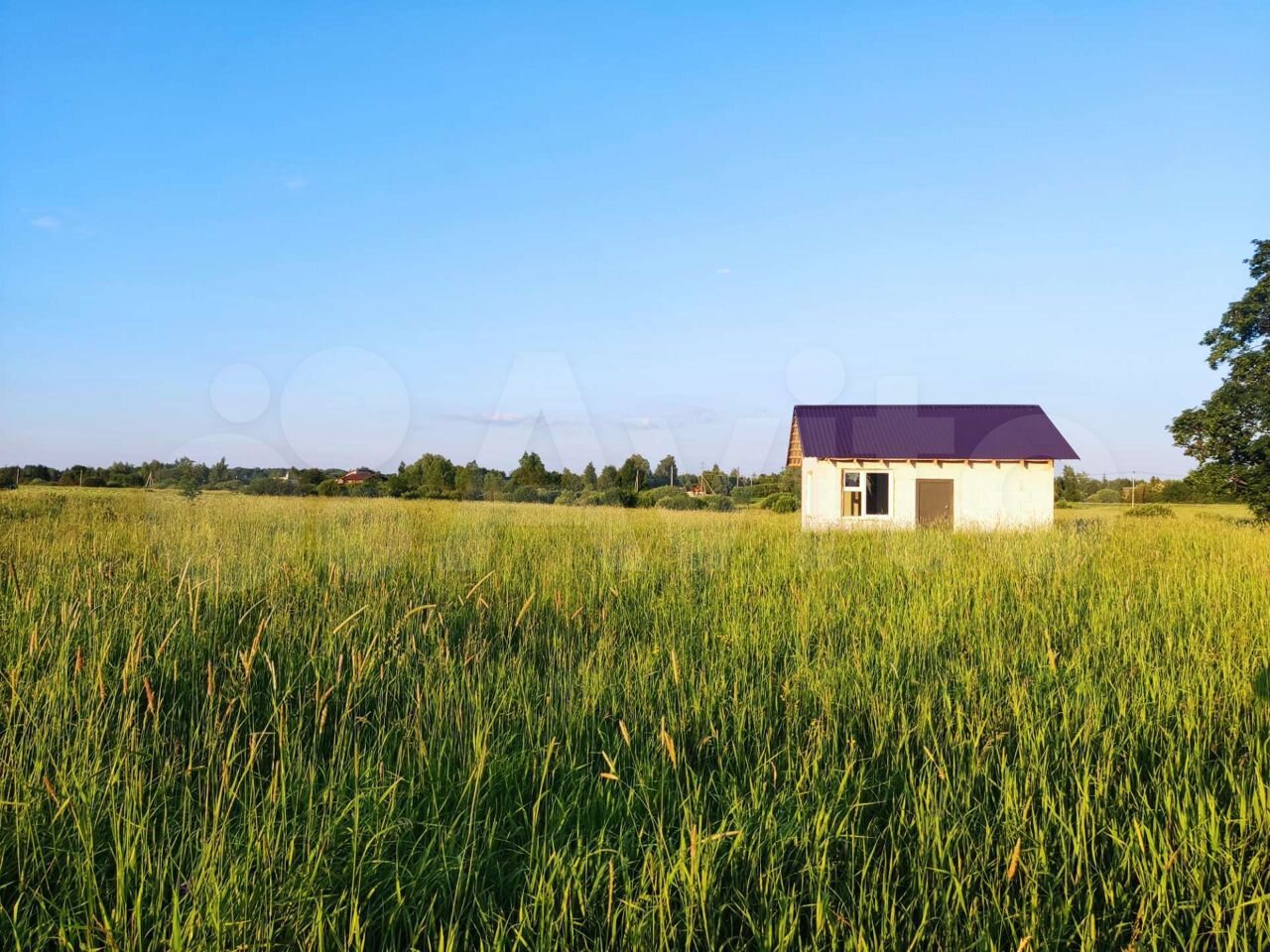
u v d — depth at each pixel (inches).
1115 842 124.9
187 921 96.9
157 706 159.2
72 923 99.4
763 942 101.9
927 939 105.0
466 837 122.0
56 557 294.2
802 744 162.2
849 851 124.0
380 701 176.4
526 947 100.6
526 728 161.8
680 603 282.4
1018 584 336.8
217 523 357.4
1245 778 142.3
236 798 130.6
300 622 222.1
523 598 274.1
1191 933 103.5
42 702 157.1
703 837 116.6
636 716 172.6
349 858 114.3
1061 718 178.5
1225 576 349.4
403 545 340.2
